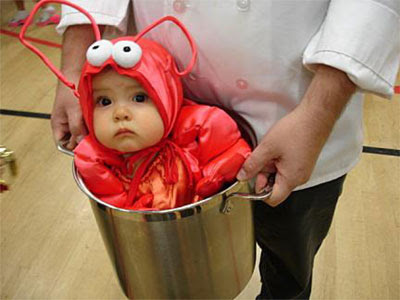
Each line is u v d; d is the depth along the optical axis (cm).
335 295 100
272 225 75
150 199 58
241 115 63
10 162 62
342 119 62
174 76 55
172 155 58
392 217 115
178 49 60
